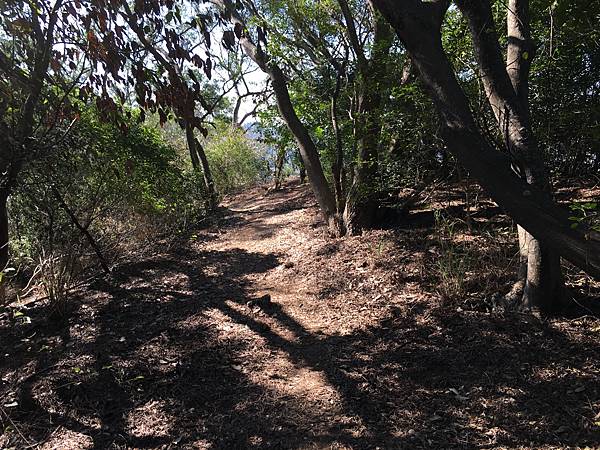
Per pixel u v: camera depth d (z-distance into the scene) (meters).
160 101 3.27
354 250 6.64
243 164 19.22
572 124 5.68
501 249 5.39
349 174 7.57
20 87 4.36
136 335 4.78
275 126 11.16
